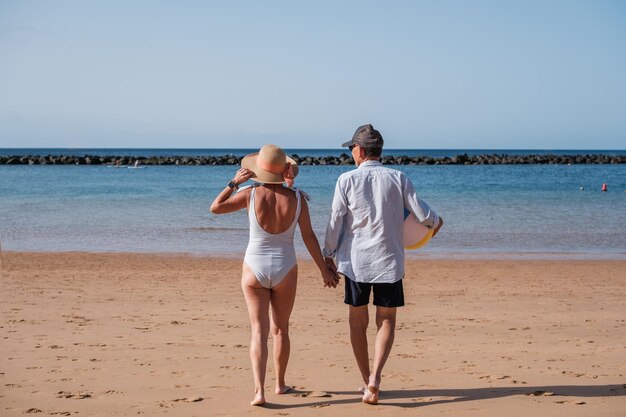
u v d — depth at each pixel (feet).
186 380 17.65
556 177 199.82
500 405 15.14
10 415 14.28
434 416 14.30
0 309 29.68
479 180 182.09
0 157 293.02
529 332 25.77
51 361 19.88
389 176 15.64
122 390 16.48
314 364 20.01
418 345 23.21
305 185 156.04
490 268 47.32
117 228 72.69
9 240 63.26
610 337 24.75
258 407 15.01
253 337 15.33
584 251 57.47
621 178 194.18
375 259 15.38
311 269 46.09
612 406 15.02
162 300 33.27
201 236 66.23
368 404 15.26
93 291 35.88
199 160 298.35
